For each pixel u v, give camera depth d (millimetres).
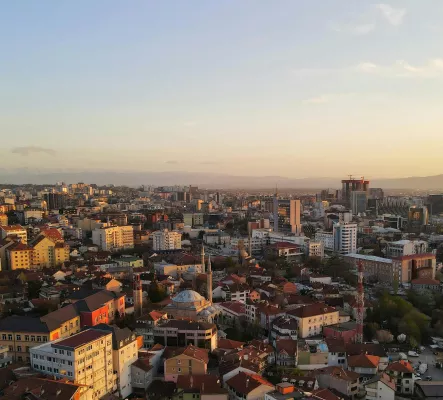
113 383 191875
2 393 155625
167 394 192000
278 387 184125
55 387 157000
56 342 179000
